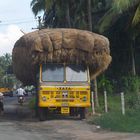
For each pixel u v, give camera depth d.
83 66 25.44
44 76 25.03
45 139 17.50
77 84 25.14
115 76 40.22
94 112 28.72
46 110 25.47
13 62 29.22
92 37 25.36
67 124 23.08
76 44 25.05
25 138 17.73
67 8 39.47
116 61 40.38
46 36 24.97
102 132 19.42
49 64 25.17
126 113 23.48
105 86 37.16
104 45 25.53
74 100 25.06
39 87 24.94
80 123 23.41
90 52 25.25
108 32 38.88
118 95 36.66
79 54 25.11
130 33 36.75
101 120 22.23
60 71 25.14
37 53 24.89
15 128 21.58
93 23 41.34
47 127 21.95
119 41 39.66
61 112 25.02
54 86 24.94
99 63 25.81
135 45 40.22
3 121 25.56
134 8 34.50
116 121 20.83
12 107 41.56
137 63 40.75
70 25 41.00
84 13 39.91
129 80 37.16
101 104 33.09
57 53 24.88
